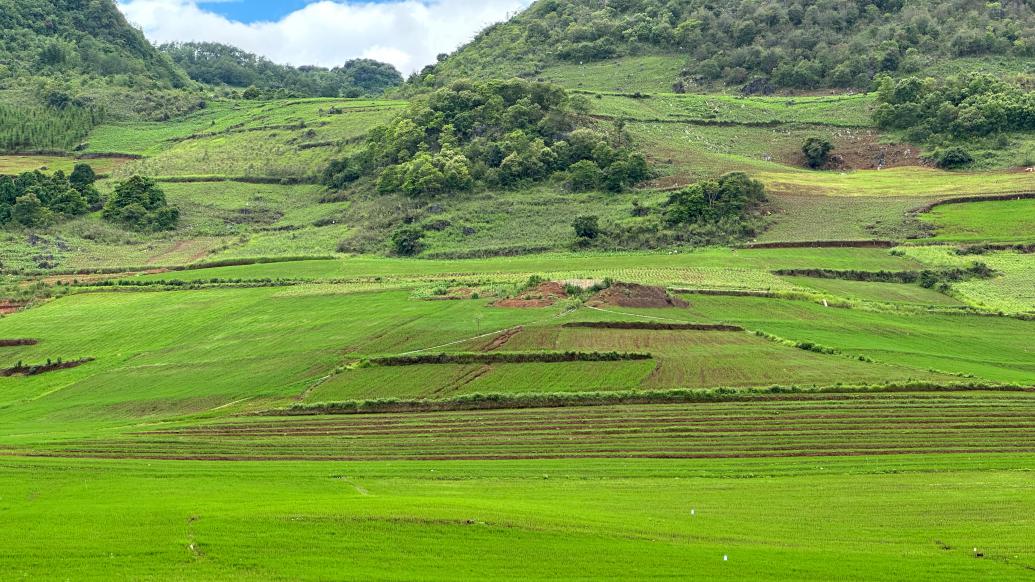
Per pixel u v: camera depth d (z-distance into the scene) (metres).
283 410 92.44
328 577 43.94
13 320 145.50
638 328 116.19
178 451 77.00
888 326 120.25
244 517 52.03
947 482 64.06
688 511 56.88
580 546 48.62
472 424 84.88
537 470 69.31
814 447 74.62
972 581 45.25
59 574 43.94
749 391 91.06
